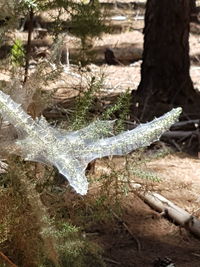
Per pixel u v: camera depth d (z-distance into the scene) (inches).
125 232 144.4
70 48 284.2
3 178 87.1
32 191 80.9
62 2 124.2
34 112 91.3
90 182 91.7
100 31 131.4
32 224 84.3
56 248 82.1
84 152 72.2
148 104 266.7
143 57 279.3
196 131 226.7
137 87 297.1
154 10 274.1
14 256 88.0
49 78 95.6
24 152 75.0
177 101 273.4
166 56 275.1
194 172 189.9
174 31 274.8
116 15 517.7
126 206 155.9
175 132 226.1
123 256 134.0
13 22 95.7
